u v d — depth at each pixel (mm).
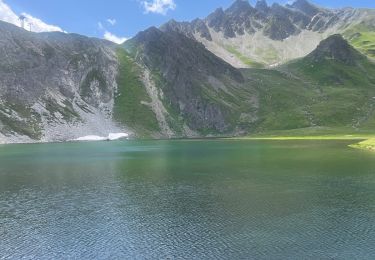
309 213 58656
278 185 80812
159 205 65062
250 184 82375
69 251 44812
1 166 115438
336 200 66812
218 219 56250
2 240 48688
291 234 49125
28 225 54812
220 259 41812
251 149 168250
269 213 58969
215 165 113812
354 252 43031
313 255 42375
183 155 145375
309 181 84812
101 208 63625
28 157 141375
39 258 43000
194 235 49500
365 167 104188
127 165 116688
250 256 42406
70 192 76375
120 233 50844
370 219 55281
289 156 135000
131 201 68250
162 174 98125
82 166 114938
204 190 76812
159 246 45906
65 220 57062
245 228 51844
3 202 68312
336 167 104875
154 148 182750
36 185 84062
